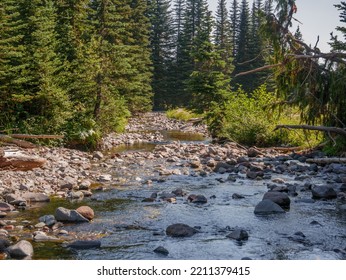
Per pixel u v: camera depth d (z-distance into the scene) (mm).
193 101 23656
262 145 20312
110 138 23344
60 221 7879
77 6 21812
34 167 12781
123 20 39812
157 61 57438
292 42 15148
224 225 7730
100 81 20938
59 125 18031
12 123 17156
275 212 8531
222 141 22297
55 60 18328
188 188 11078
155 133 28828
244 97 22500
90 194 10180
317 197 9852
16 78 16969
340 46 16344
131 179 12375
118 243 6719
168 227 7250
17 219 7938
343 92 14398
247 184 11586
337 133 15086
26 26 17484
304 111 16219
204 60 22875
